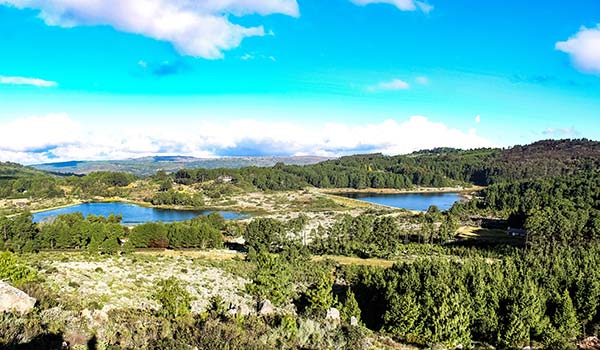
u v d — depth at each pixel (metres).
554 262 76.56
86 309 40.88
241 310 55.91
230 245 141.12
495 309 61.56
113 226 128.38
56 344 31.38
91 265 68.12
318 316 57.09
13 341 29.84
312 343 46.06
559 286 67.81
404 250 124.56
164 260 83.69
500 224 172.00
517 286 63.50
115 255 87.25
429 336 57.03
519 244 134.38
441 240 136.12
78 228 123.38
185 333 39.34
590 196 182.88
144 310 49.91
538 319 58.94
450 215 174.12
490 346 59.28
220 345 37.53
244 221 192.25
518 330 57.47
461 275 68.94
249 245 125.94
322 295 65.44
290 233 148.25
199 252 120.50
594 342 60.72
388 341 56.22
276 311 60.88
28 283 46.06
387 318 60.31
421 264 74.38
